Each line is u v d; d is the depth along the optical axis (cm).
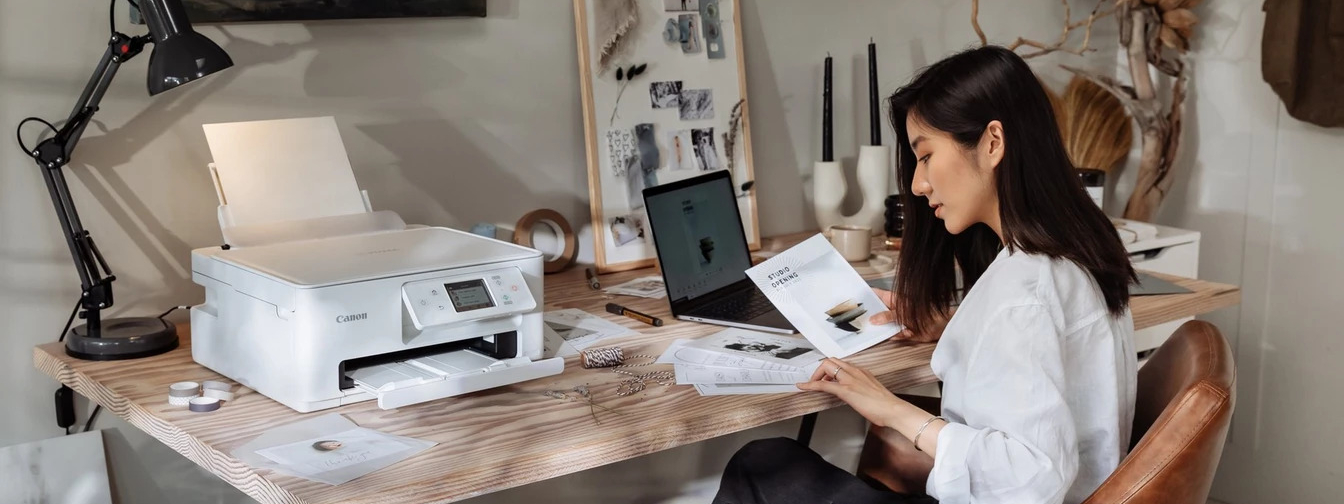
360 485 119
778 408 150
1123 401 144
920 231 168
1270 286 293
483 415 144
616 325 191
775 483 158
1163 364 157
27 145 175
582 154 234
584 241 237
